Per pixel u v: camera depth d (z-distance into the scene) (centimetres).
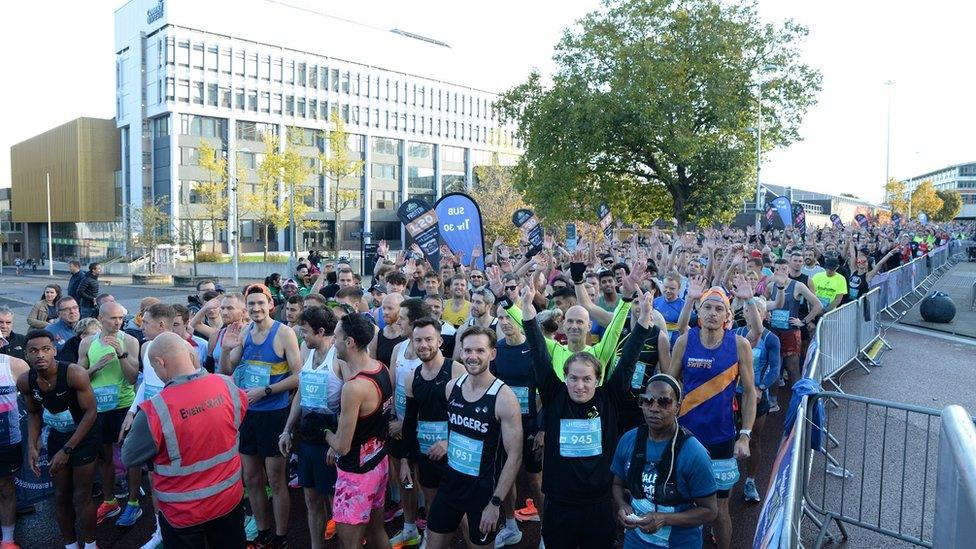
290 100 6662
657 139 2977
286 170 4788
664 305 709
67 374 505
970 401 920
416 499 539
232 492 399
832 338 940
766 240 1884
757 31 2997
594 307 629
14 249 8656
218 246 6209
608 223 1831
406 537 537
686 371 491
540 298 829
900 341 1395
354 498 433
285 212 5453
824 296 1020
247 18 6300
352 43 7044
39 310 1065
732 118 2886
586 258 1152
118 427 604
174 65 5919
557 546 401
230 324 575
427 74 7738
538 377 412
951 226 5978
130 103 6331
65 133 7038
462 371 478
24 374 528
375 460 442
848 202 7700
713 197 3155
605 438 400
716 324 477
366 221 7225
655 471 363
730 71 2894
